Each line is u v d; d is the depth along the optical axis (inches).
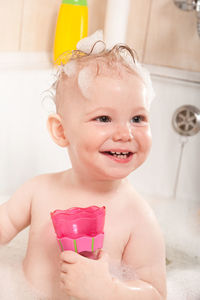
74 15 59.7
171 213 54.7
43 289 31.4
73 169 32.6
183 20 63.1
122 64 30.9
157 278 30.4
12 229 35.5
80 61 31.5
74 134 30.3
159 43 64.1
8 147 57.6
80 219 27.7
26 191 34.8
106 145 29.0
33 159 59.1
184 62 64.1
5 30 60.6
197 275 38.4
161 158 61.9
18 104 57.9
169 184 62.0
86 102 29.7
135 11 63.9
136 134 29.3
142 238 31.2
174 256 42.8
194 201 60.7
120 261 31.2
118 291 27.6
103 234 28.0
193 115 59.2
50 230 32.4
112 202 32.1
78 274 27.4
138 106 29.6
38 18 62.9
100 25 66.8
